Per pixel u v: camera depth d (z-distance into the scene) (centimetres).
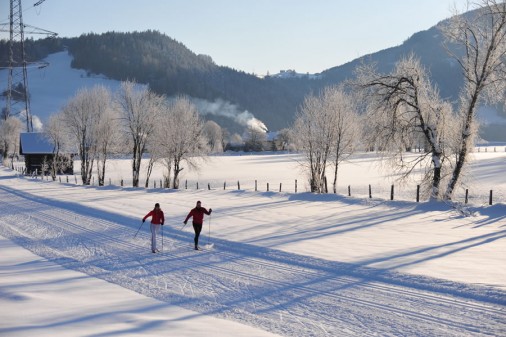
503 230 2077
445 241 1820
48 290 1163
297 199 3484
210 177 6731
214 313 1034
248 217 2552
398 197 3822
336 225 2253
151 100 5469
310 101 4297
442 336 894
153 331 852
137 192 4372
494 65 2869
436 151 3030
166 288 1241
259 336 858
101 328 851
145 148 5569
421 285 1229
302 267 1455
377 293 1177
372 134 3241
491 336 891
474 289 1170
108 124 5728
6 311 955
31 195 4128
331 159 4556
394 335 902
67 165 8244
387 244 1766
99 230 2247
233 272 1410
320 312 1039
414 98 3119
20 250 1794
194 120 5297
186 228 2209
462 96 3081
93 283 1277
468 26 2952
